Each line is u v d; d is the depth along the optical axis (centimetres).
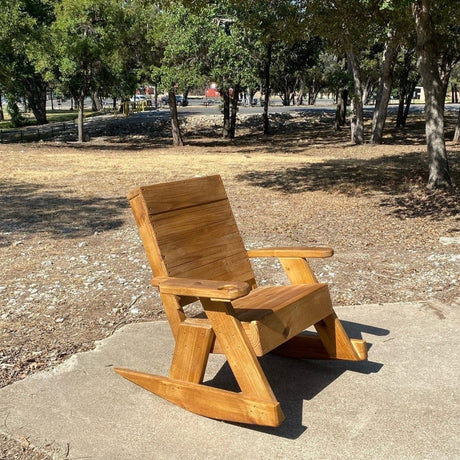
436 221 884
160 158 2080
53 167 1759
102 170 1680
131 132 3556
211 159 2030
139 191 333
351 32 1497
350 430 295
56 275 604
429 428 295
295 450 279
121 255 691
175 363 321
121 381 354
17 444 288
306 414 312
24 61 3650
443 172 1181
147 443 288
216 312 294
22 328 447
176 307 322
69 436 294
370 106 5075
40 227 893
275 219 925
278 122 3797
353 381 350
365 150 2259
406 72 3162
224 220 382
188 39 2227
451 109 4353
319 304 345
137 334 427
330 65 5131
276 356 391
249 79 2330
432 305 478
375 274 578
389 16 1396
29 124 4778
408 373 358
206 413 305
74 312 484
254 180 1438
